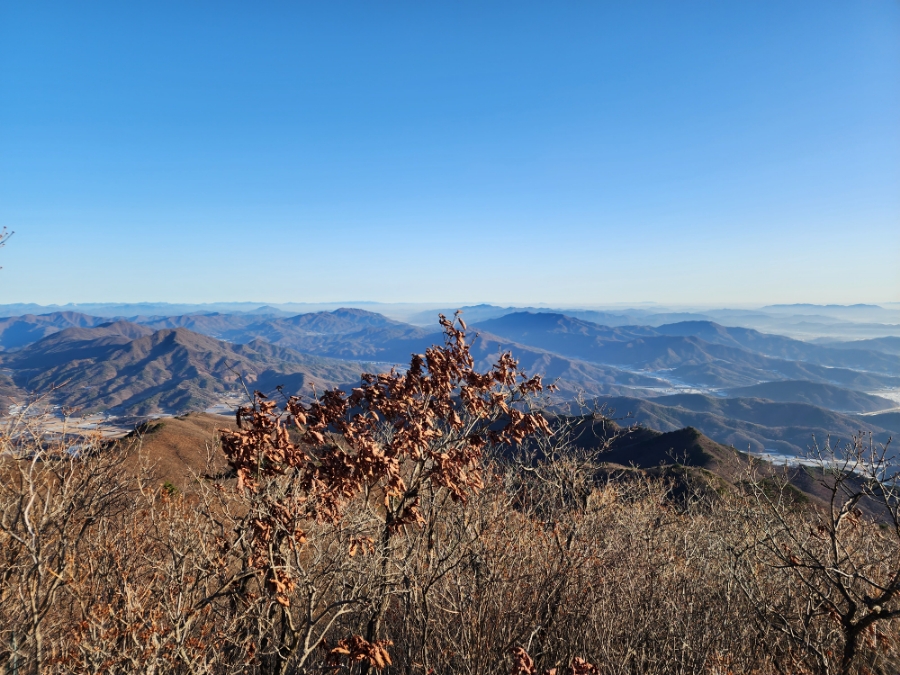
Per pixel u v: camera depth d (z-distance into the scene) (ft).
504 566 23.40
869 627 21.03
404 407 19.97
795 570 22.18
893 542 25.49
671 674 22.18
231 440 17.81
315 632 22.18
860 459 19.29
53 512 18.02
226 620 19.65
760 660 23.20
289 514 17.74
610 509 32.42
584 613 23.58
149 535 22.75
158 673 16.74
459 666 21.31
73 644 17.61
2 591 17.38
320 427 18.65
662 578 26.61
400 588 20.95
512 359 21.91
